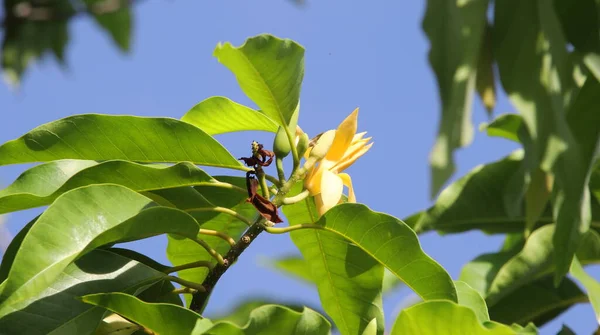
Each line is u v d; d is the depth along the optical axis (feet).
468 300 5.55
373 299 5.68
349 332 5.72
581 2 5.13
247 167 5.60
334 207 5.51
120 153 5.59
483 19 4.93
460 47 4.91
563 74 5.03
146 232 5.36
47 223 5.23
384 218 5.48
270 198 5.69
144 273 5.46
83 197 5.30
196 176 5.54
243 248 5.54
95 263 5.42
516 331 5.27
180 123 5.55
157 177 5.53
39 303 5.31
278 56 5.37
